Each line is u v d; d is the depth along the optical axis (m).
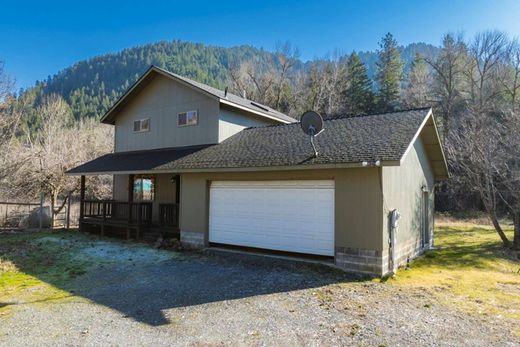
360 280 7.20
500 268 9.28
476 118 16.73
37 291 6.44
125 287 6.70
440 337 4.43
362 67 37.41
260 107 15.49
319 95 34.94
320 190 8.57
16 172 20.34
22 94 26.25
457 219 22.64
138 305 5.65
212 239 10.46
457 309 5.58
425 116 9.62
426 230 11.84
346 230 7.87
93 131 31.95
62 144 22.88
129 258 9.34
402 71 38.72
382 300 5.96
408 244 9.61
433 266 9.13
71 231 14.34
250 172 9.62
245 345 4.18
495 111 20.64
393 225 7.93
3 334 4.48
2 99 22.20
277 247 9.23
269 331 4.59
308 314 5.24
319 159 7.88
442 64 28.17
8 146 21.55
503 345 4.20
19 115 23.38
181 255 9.71
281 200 9.20
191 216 10.73
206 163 10.08
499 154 14.07
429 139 11.06
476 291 6.75
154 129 14.31
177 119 13.58
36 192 20.44
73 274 7.70
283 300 5.91
